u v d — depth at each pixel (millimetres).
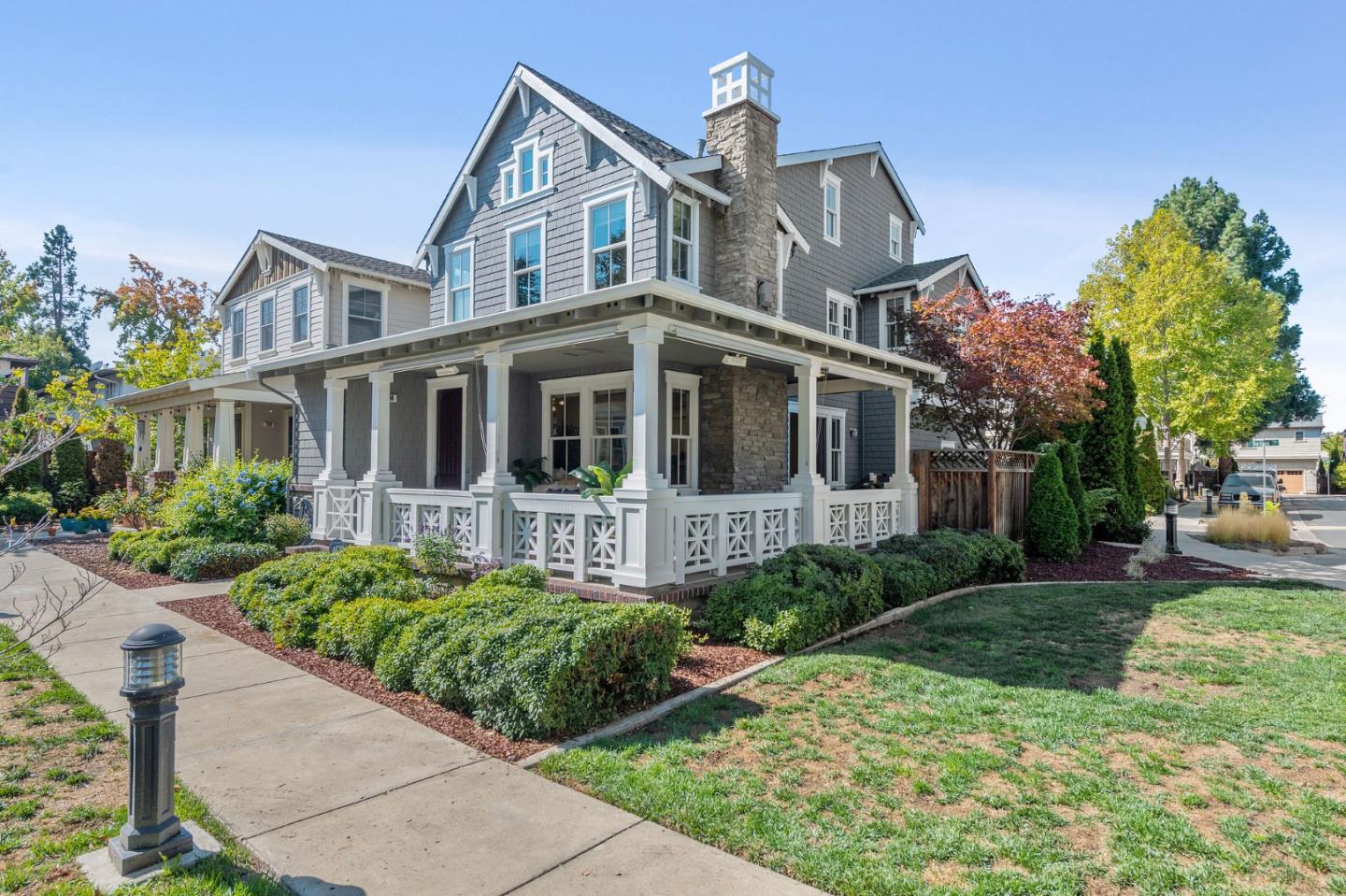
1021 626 7168
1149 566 11234
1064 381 12594
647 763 3881
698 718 4605
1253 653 6176
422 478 13500
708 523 7348
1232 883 2785
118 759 3941
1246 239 39969
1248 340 24203
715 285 11430
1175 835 3113
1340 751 4105
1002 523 11781
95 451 22359
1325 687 5238
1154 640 6633
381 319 16266
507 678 4324
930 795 3506
